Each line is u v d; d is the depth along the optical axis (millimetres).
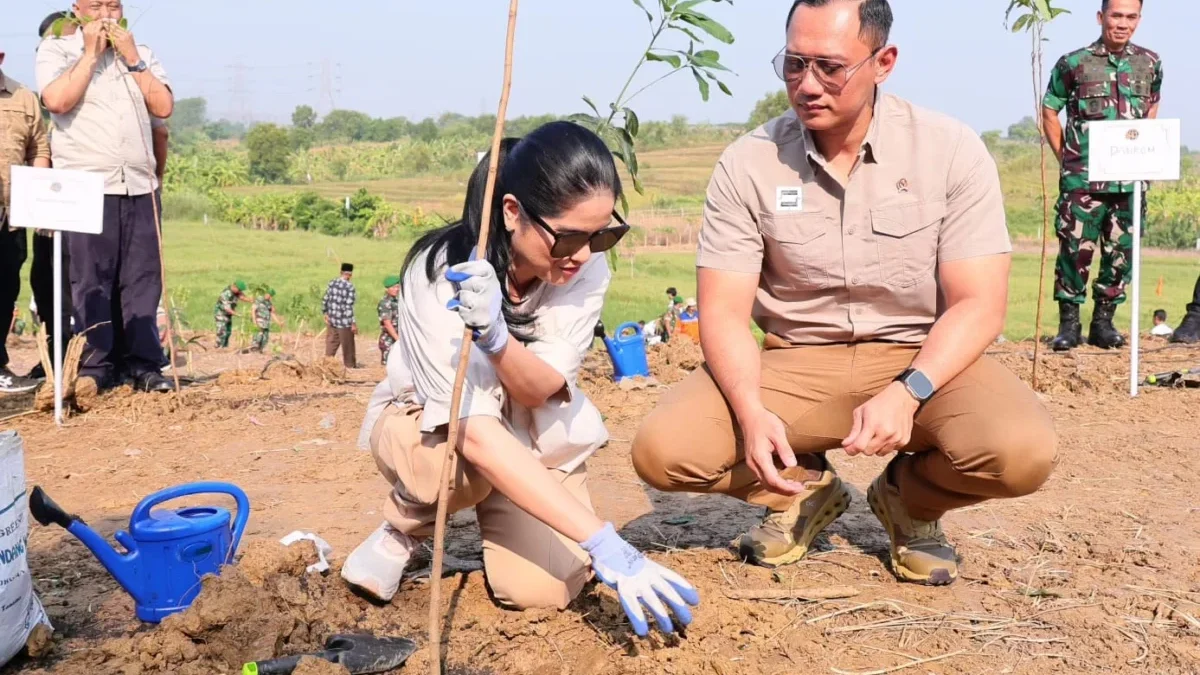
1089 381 6594
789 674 2723
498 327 2477
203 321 19484
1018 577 3420
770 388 3270
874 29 2840
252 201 57188
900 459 3357
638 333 7598
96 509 4375
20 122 6957
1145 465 4820
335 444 5535
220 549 3043
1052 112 7965
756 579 3340
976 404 2996
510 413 2975
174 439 5738
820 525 3500
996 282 3018
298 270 32844
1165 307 21562
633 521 4051
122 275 6859
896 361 3203
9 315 7301
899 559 3363
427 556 3549
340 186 84312
